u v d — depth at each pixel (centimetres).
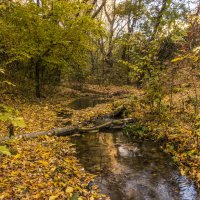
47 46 1795
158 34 1148
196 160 748
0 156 704
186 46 1008
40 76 2269
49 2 1758
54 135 1027
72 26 1836
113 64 3869
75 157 830
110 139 1027
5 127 1038
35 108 1529
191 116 1057
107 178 697
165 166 770
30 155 759
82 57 2122
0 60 2030
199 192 624
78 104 1855
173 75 1125
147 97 1187
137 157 840
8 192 543
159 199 597
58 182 619
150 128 1069
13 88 1886
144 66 1207
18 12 1667
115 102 1552
